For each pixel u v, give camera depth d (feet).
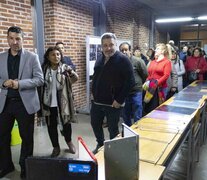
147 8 28.12
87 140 11.32
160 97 11.16
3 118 7.59
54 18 14.23
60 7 14.62
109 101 8.01
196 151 9.39
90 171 3.15
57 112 9.02
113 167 3.77
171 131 6.31
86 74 16.56
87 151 3.48
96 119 8.57
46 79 8.62
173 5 27.35
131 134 4.02
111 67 7.75
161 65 11.12
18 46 7.18
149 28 29.96
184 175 8.41
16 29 7.11
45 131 12.37
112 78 7.78
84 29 17.10
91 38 15.81
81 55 16.93
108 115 8.19
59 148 9.62
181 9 29.63
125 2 22.88
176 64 15.33
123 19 22.85
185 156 9.61
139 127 6.63
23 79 7.36
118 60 7.69
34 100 7.66
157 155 4.94
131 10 24.38
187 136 7.27
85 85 17.56
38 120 13.00
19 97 7.45
